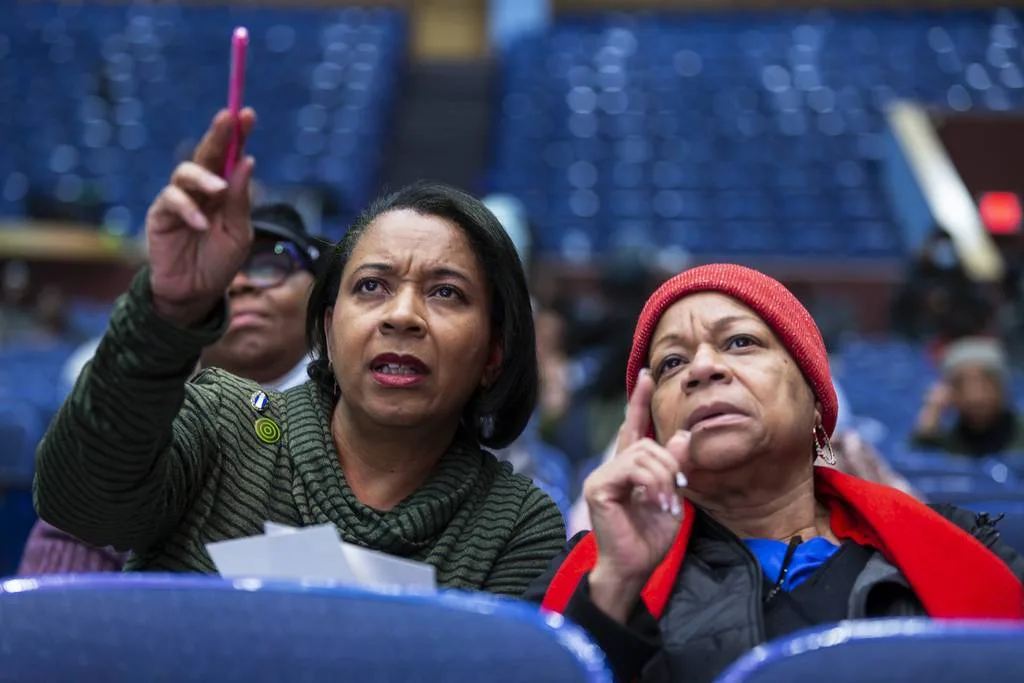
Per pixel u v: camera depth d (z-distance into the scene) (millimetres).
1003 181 20219
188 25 25469
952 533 2529
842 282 17953
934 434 7055
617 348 6758
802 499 2717
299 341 4129
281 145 21719
